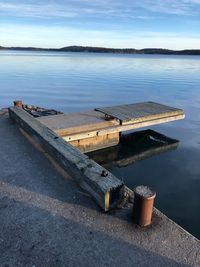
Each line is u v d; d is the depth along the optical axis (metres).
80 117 10.98
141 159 10.56
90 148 10.77
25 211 4.35
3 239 3.74
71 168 5.25
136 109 12.41
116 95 25.84
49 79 38.22
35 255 3.50
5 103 21.97
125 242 3.77
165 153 11.23
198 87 31.17
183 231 4.02
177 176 9.03
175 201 7.33
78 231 3.94
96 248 3.64
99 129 10.20
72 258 3.47
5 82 34.06
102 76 43.97
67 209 4.43
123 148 11.66
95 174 4.68
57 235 3.85
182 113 12.64
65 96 25.22
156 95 25.78
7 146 6.94
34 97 24.59
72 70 54.94
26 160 6.14
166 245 3.74
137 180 8.72
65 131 9.43
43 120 10.34
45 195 4.80
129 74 48.44
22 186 5.08
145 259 3.50
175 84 33.78
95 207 4.48
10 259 3.43
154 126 15.21
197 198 7.52
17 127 8.56
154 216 4.33
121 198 4.53
